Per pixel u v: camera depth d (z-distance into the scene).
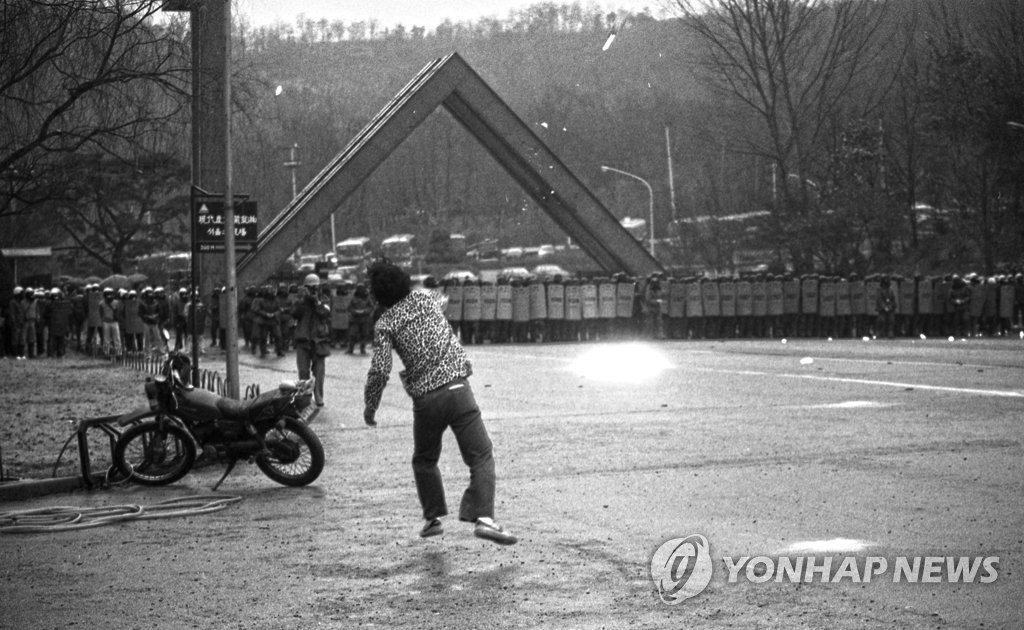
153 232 59.53
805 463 12.80
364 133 44.50
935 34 64.00
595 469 12.79
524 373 26.81
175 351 13.20
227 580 8.29
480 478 9.03
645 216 107.25
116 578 8.45
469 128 45.91
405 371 9.25
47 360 36.81
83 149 18.39
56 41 16.20
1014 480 11.44
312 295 20.16
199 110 17.80
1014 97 54.09
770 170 74.50
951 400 19.00
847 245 54.03
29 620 7.37
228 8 16.38
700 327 44.38
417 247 107.44
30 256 59.94
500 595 7.64
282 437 12.67
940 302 43.94
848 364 27.58
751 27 59.91
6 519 10.77
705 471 12.45
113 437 13.34
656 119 110.00
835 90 66.38
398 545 9.30
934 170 58.53
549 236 114.69
